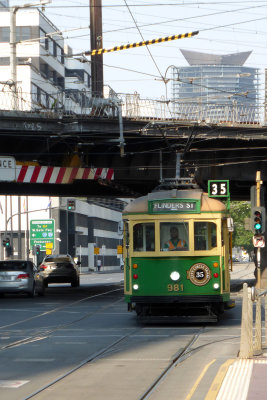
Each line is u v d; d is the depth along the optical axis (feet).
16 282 152.35
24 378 49.67
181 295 86.69
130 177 157.99
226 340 71.00
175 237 87.56
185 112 148.36
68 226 425.28
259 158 163.32
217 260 86.99
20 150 153.38
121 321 96.58
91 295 164.35
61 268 197.16
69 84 445.78
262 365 50.75
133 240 88.58
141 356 60.49
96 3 149.89
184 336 75.97
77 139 151.84
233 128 150.82
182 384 45.24
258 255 143.54
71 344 70.03
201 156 160.86
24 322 96.43
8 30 389.80
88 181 168.14
